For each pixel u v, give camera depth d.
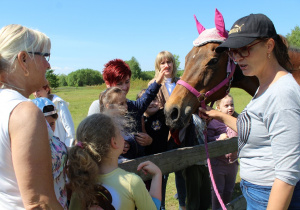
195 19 2.54
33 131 1.00
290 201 1.30
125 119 1.74
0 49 1.11
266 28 1.32
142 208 1.27
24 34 1.14
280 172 1.19
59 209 1.05
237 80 2.47
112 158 1.33
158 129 2.52
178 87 2.31
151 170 1.47
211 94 2.31
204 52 2.25
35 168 0.98
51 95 3.02
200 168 2.77
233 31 1.42
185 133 2.75
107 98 1.91
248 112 1.40
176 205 3.51
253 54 1.34
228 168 3.02
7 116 1.01
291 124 1.16
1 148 1.02
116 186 1.25
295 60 2.19
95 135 1.27
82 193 1.21
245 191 1.53
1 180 1.05
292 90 1.20
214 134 3.10
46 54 1.22
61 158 1.25
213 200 2.96
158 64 3.13
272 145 1.24
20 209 1.08
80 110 13.30
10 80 1.15
